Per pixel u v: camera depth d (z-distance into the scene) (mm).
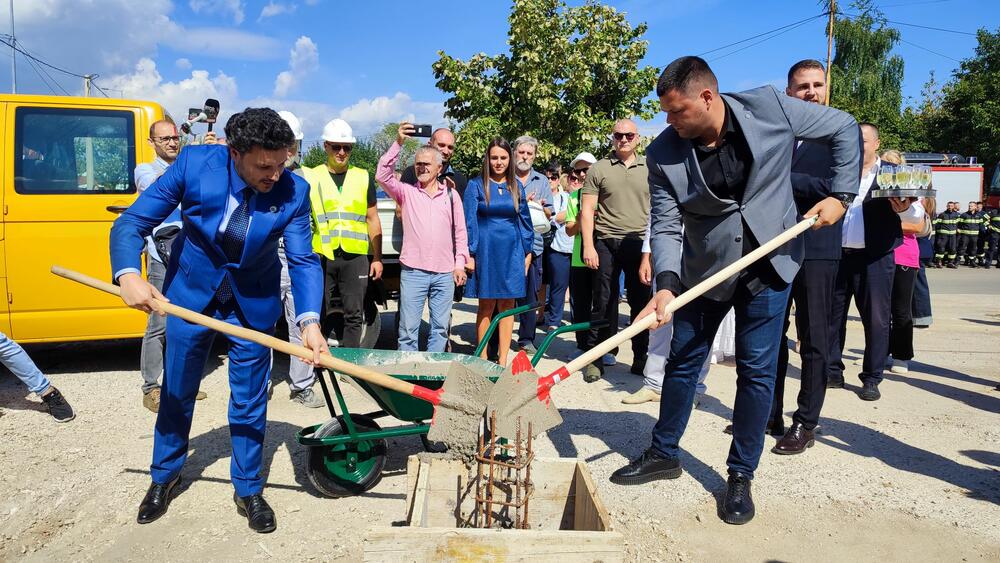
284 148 2758
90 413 4879
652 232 3594
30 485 3697
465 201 5723
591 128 13242
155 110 5836
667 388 3734
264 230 3004
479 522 2980
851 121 3277
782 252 3275
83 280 2779
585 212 5910
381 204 6562
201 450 4199
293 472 3902
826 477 3891
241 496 3275
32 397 5254
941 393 5633
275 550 3072
